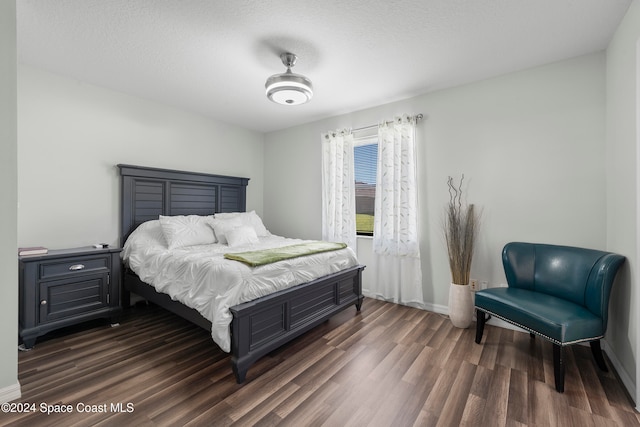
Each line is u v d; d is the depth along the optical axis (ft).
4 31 5.24
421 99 10.59
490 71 8.75
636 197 5.54
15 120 5.38
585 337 6.00
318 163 13.84
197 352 7.29
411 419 5.00
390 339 8.06
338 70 8.77
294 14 6.25
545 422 4.93
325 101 11.31
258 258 7.39
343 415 5.09
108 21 6.53
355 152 12.97
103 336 8.18
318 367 6.63
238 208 14.58
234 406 5.29
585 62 7.75
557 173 8.11
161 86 10.07
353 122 12.53
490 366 6.66
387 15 6.27
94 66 8.66
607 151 7.35
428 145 10.41
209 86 10.09
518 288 7.95
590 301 6.47
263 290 6.84
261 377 6.22
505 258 8.25
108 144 10.30
